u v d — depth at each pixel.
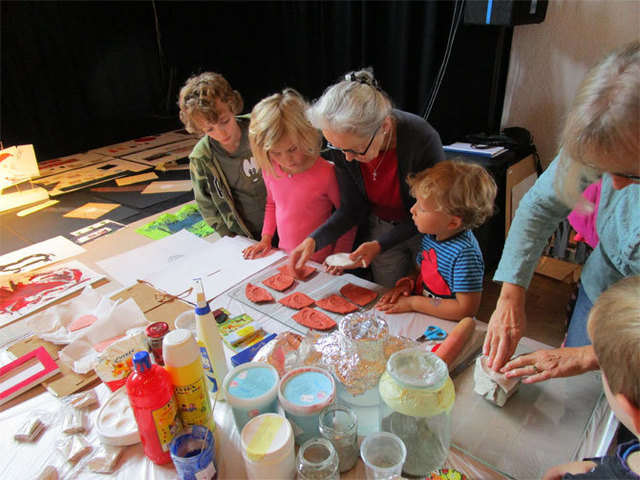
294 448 0.81
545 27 2.64
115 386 1.00
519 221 1.15
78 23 3.34
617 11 2.40
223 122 1.63
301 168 1.61
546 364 0.90
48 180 2.55
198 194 1.86
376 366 0.87
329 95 1.21
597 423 0.85
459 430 0.86
